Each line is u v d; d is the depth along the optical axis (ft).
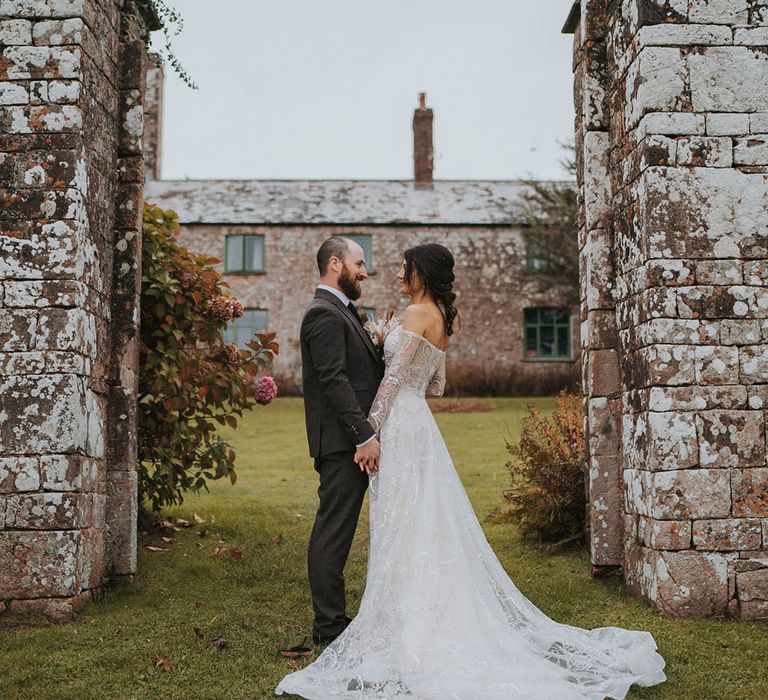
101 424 16.10
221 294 20.11
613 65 17.69
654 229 15.47
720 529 14.93
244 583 17.24
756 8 15.83
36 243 14.88
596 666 12.23
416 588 12.73
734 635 13.93
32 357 14.66
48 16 15.30
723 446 15.10
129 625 14.33
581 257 18.90
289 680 11.83
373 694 11.49
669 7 15.81
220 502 24.67
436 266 14.78
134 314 16.84
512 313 78.43
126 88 17.40
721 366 15.25
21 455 14.51
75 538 14.56
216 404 20.21
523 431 20.93
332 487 14.06
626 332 16.80
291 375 77.30
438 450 13.96
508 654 12.36
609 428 17.51
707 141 15.62
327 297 14.89
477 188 85.15
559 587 16.87
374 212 80.07
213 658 13.12
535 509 19.77
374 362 14.90
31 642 13.39
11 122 15.12
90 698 11.67
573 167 70.38
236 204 81.46
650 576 15.39
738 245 15.49
